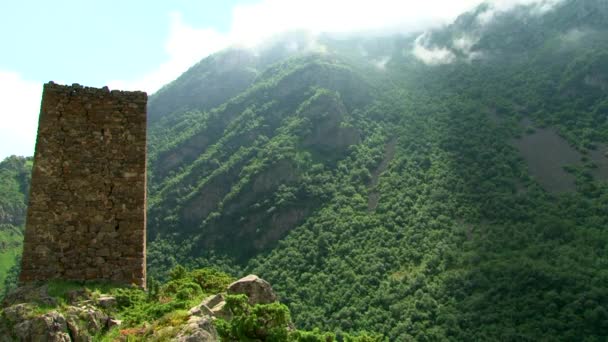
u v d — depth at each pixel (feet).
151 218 471.62
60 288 60.18
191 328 48.39
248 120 577.02
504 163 466.29
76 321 53.83
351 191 464.24
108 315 56.90
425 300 301.43
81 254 63.93
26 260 62.54
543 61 639.35
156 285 66.69
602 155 472.03
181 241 443.32
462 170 463.83
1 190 382.42
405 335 276.41
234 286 73.00
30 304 55.36
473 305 289.53
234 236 434.71
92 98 68.23
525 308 278.87
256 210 447.42
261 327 51.55
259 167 479.41
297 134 526.57
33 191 64.28
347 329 295.07
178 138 597.11
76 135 66.80
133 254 65.26
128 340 49.80
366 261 364.17
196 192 479.41
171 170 552.82
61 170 65.57
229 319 58.03
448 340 268.82
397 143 532.73
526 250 343.05
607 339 248.93
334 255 383.24
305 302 336.90
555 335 256.93
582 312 268.62
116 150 67.62
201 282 91.35
